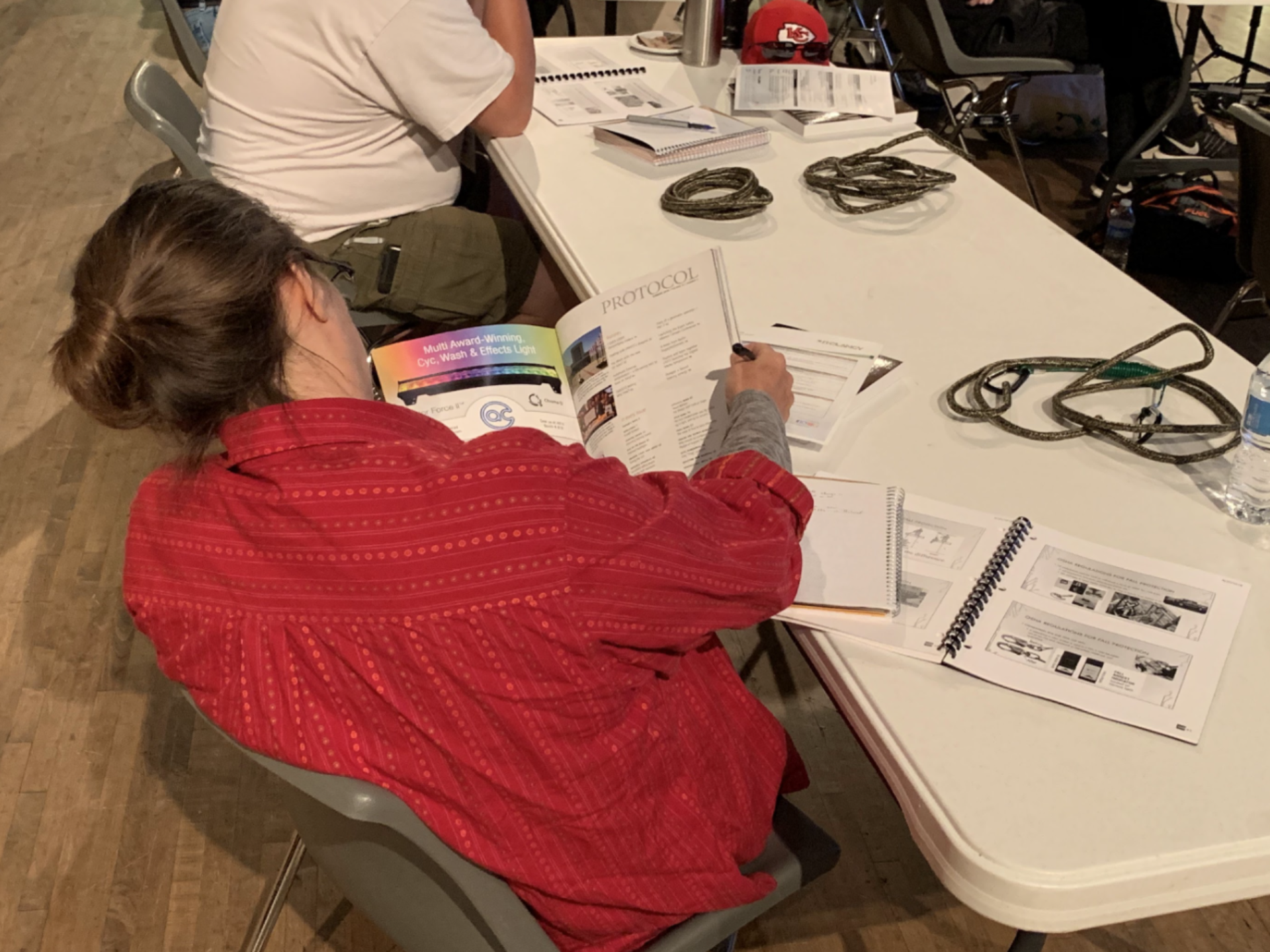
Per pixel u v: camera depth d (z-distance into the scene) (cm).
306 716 78
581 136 195
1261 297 309
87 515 241
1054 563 105
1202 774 86
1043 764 86
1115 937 163
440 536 76
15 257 328
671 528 83
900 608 100
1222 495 115
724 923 102
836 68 222
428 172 198
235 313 76
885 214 172
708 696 99
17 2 519
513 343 134
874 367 132
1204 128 342
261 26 180
